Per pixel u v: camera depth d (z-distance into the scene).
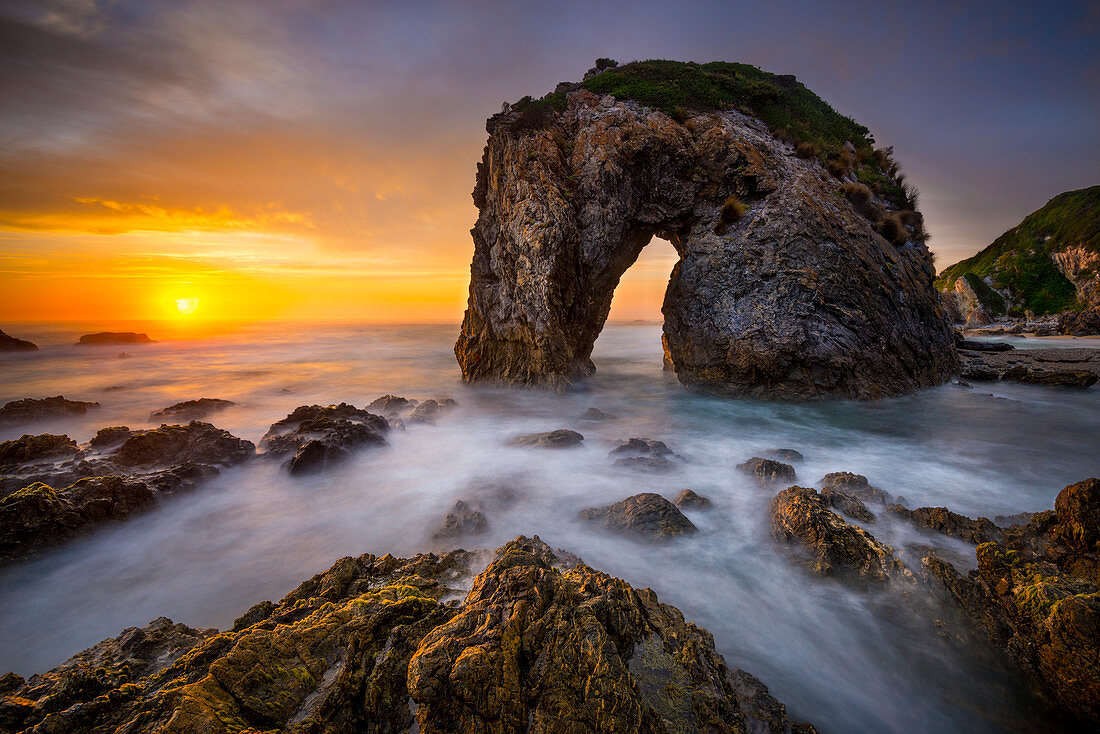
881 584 6.79
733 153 22.45
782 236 20.42
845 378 19.25
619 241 23.02
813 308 19.45
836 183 24.39
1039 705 5.07
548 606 4.43
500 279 23.83
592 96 25.73
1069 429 15.61
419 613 5.03
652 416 18.56
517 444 14.77
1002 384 22.28
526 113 24.03
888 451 13.71
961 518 8.30
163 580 7.76
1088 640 4.72
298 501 10.77
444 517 9.92
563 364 22.72
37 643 6.38
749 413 18.59
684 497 10.06
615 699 3.68
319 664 4.31
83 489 9.27
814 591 7.03
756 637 6.28
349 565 6.40
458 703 3.65
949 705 5.34
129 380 28.45
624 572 7.66
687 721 3.98
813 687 5.55
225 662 4.09
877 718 5.21
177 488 10.56
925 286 23.52
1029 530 7.37
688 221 23.64
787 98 29.59
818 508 8.18
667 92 25.48
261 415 19.52
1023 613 5.46
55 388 25.94
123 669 4.64
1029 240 66.50
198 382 27.69
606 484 11.59
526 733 3.58
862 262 20.34
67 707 4.00
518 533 9.07
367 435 13.95
